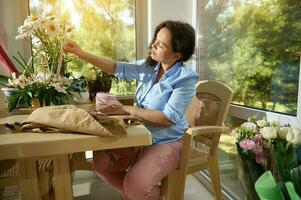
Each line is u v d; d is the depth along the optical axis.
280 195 0.66
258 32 1.47
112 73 1.52
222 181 1.83
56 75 1.34
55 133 0.81
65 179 0.88
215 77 1.93
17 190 1.69
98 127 0.78
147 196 1.12
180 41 1.26
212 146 1.38
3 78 1.53
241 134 1.05
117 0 2.23
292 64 1.23
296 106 1.21
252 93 1.53
